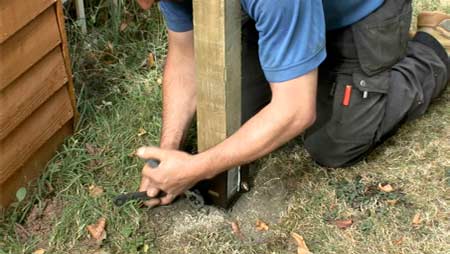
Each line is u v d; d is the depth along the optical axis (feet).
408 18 7.08
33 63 6.73
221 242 6.75
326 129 7.22
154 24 9.09
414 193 7.15
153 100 8.07
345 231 6.83
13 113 6.64
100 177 7.30
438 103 8.09
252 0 5.72
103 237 6.77
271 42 5.86
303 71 5.96
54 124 7.27
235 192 6.99
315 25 5.87
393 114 7.17
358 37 6.85
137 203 6.95
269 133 6.14
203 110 6.44
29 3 6.54
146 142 7.65
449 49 8.25
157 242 6.76
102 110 7.95
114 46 8.80
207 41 6.10
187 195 6.93
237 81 6.37
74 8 9.02
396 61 7.16
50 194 7.14
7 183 6.85
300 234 6.82
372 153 7.55
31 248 6.72
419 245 6.72
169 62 7.16
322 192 7.17
